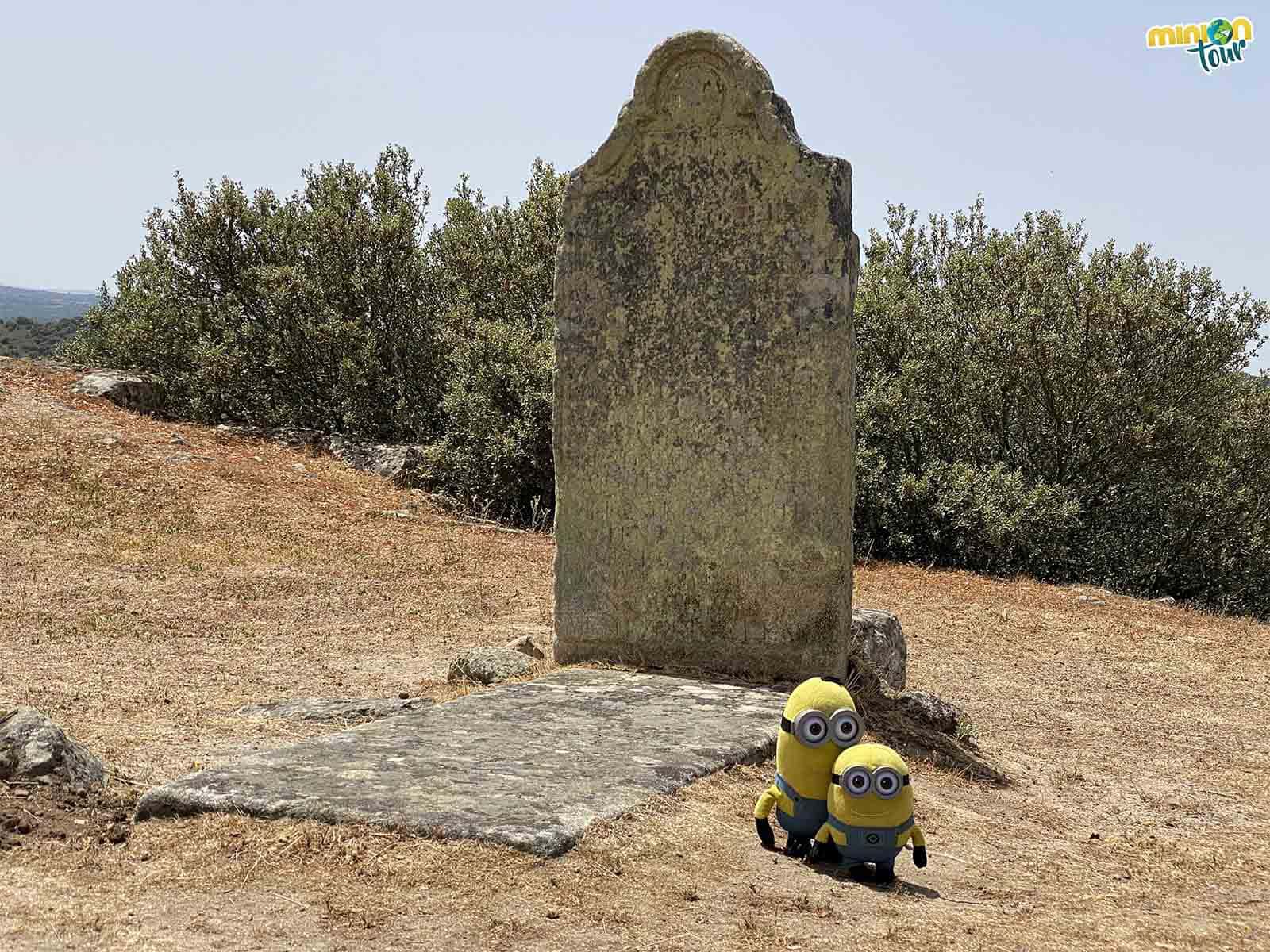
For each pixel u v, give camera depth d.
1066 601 17.31
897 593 16.84
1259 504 21.53
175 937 4.17
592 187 9.30
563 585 9.45
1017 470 21.08
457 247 23.72
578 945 4.29
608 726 7.08
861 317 22.19
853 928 4.65
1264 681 13.09
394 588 13.68
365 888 4.66
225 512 16.19
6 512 14.76
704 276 9.05
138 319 24.20
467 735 6.75
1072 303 21.77
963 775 8.23
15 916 4.21
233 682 9.05
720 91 9.00
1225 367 21.56
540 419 19.94
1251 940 5.05
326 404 23.70
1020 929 4.86
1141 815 8.07
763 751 6.82
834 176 8.76
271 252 24.23
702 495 9.09
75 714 7.48
